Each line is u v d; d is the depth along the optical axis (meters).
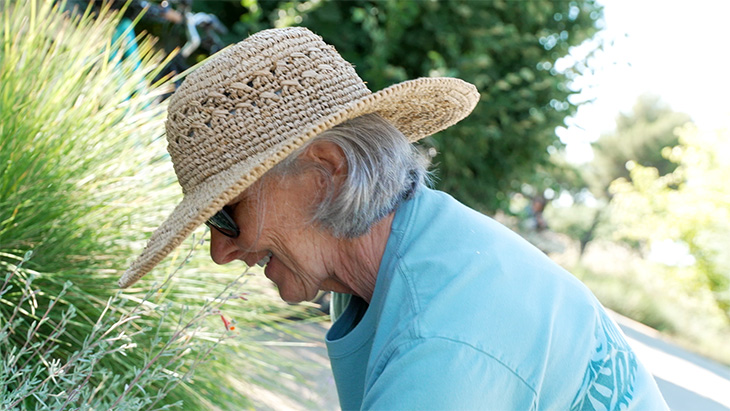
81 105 1.88
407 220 1.13
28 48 1.87
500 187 6.21
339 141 1.09
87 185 1.83
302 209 1.12
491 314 1.01
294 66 1.11
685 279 13.20
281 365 2.08
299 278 1.21
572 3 6.38
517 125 5.82
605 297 12.94
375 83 5.23
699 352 10.95
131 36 2.61
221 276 1.98
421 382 0.95
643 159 32.56
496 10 5.89
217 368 1.84
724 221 12.68
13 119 1.75
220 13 5.68
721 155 12.78
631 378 1.14
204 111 1.11
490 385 0.97
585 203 29.11
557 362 1.05
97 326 1.25
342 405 1.26
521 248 1.15
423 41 5.56
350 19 5.54
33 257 1.70
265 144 1.09
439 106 1.30
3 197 1.71
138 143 1.98
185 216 1.12
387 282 1.11
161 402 1.65
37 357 1.59
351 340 1.18
